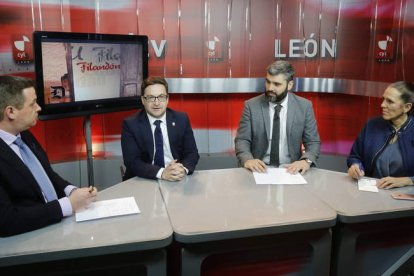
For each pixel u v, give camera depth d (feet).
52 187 5.14
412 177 5.79
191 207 4.86
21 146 4.87
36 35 7.62
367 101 10.55
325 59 10.94
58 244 3.88
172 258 5.09
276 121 7.43
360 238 5.37
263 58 11.03
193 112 11.24
